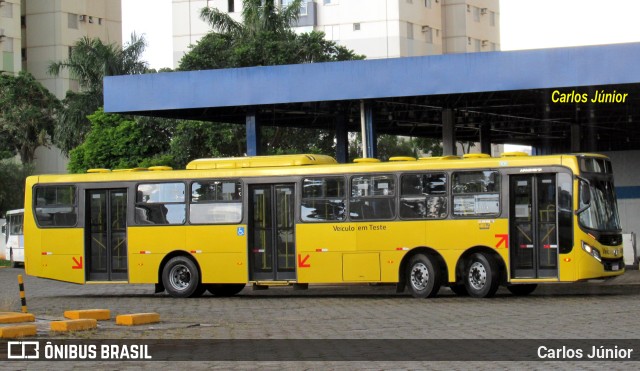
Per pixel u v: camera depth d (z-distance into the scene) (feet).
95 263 86.38
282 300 81.20
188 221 83.71
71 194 87.35
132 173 85.76
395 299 78.33
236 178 82.53
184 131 165.27
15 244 167.22
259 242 81.56
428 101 110.73
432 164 77.30
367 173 78.89
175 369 40.73
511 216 74.79
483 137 141.38
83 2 291.38
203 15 176.96
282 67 99.86
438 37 276.82
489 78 93.45
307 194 80.33
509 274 74.49
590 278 72.59
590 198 73.15
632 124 142.51
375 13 257.55
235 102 101.35
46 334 54.03
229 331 55.72
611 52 90.33
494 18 303.07
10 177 218.79
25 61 286.87
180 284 84.33
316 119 128.16
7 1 273.54
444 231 76.48
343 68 98.07
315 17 260.83
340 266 79.05
